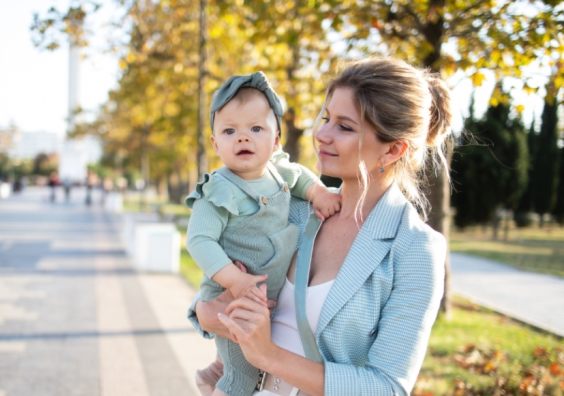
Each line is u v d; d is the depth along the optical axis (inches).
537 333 280.8
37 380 212.8
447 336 270.7
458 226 891.4
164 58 404.8
